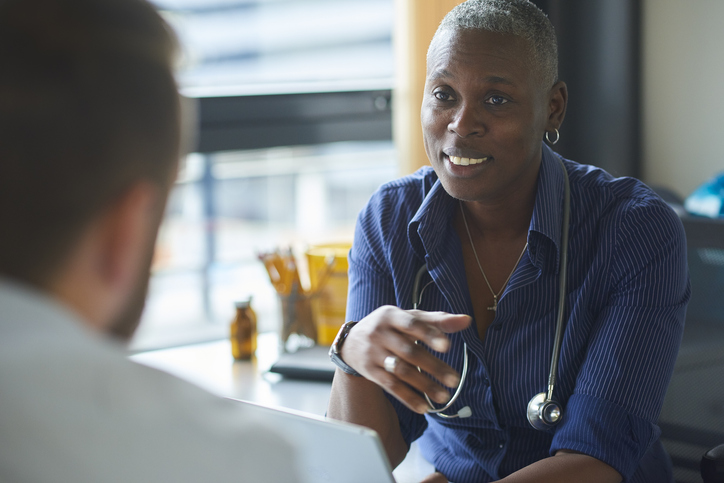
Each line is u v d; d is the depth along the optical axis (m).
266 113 2.38
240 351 1.81
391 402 1.15
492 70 1.02
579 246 1.12
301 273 2.03
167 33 0.46
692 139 2.46
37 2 0.42
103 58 0.42
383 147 2.68
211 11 2.37
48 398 0.39
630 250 1.08
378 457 0.67
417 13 2.18
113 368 0.42
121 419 0.41
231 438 0.44
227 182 2.94
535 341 1.12
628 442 1.00
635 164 2.55
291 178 2.97
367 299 1.21
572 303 1.11
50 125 0.40
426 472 1.25
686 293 1.12
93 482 0.39
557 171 1.16
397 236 1.21
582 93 2.52
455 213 1.21
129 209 0.44
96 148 0.41
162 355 1.89
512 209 1.15
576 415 1.03
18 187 0.40
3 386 0.39
